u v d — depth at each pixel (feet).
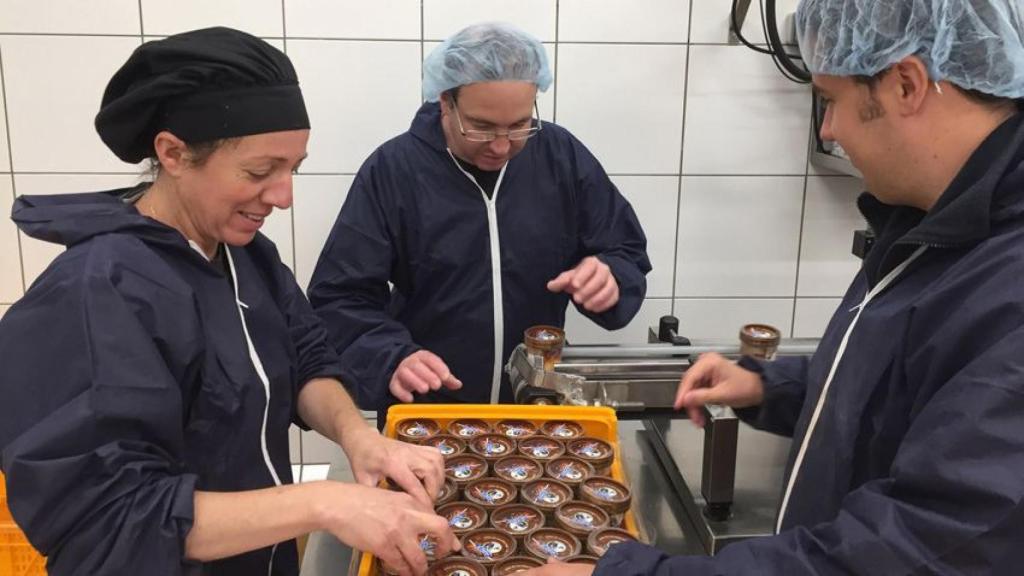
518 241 5.45
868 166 2.69
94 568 2.51
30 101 6.36
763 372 3.78
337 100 6.48
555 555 3.10
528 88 4.73
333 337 5.24
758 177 6.84
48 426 2.48
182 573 2.60
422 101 6.52
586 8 6.40
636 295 5.45
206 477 3.07
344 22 6.33
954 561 2.14
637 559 2.62
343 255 5.34
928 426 2.27
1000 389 2.12
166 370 2.70
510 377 4.88
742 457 4.28
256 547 2.70
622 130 6.67
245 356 3.16
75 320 2.58
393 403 4.91
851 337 2.91
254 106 2.82
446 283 5.44
